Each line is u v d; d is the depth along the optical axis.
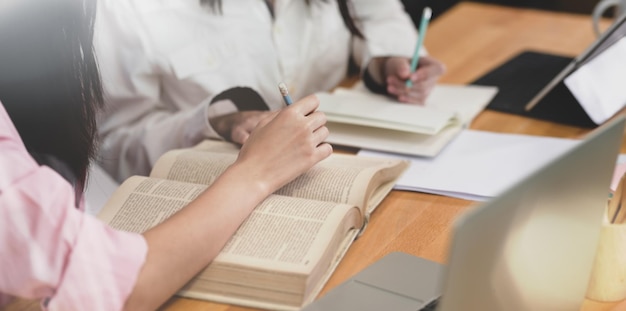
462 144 1.45
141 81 1.74
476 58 1.97
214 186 1.06
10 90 1.21
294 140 1.13
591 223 0.91
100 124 1.71
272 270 0.96
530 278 0.84
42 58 1.22
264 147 1.12
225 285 0.99
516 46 2.04
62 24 1.23
